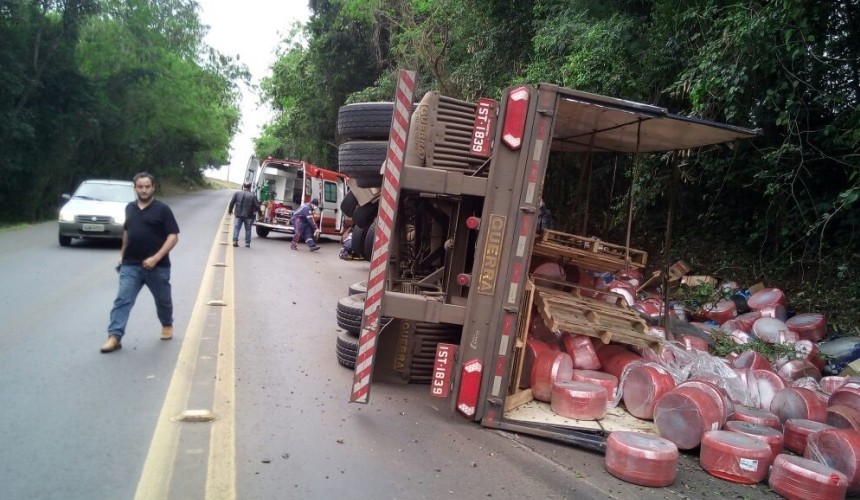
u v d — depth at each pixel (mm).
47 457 4098
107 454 4207
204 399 5398
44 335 7016
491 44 15719
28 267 11586
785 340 7816
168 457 4230
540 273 6762
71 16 22891
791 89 8469
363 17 25203
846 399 5711
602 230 11047
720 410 5074
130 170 38625
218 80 40000
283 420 5070
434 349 6328
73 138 24922
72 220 14477
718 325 8938
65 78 23828
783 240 10312
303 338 7836
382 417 5312
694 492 4352
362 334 5184
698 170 11203
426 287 6520
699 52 9141
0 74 19922
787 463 4375
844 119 8266
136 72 29719
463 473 4344
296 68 31906
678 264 8859
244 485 3928
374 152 6840
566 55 12000
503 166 5031
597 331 5664
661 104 10742
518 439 5035
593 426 5203
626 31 10391
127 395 5340
